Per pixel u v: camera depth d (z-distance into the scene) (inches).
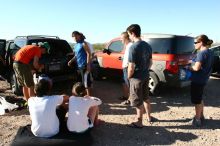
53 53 341.1
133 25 231.3
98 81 437.7
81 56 298.5
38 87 206.1
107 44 414.3
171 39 340.2
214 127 258.1
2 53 351.3
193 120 260.4
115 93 368.2
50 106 202.2
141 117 248.8
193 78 248.2
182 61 337.1
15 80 334.0
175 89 393.1
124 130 246.8
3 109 287.0
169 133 242.5
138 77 236.1
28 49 274.5
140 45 229.8
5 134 235.5
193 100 254.4
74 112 205.9
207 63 241.4
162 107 314.5
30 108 204.7
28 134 205.0
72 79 342.6
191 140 230.2
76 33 296.0
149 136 236.1
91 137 209.8
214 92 390.3
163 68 339.3
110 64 407.2
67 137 201.5
